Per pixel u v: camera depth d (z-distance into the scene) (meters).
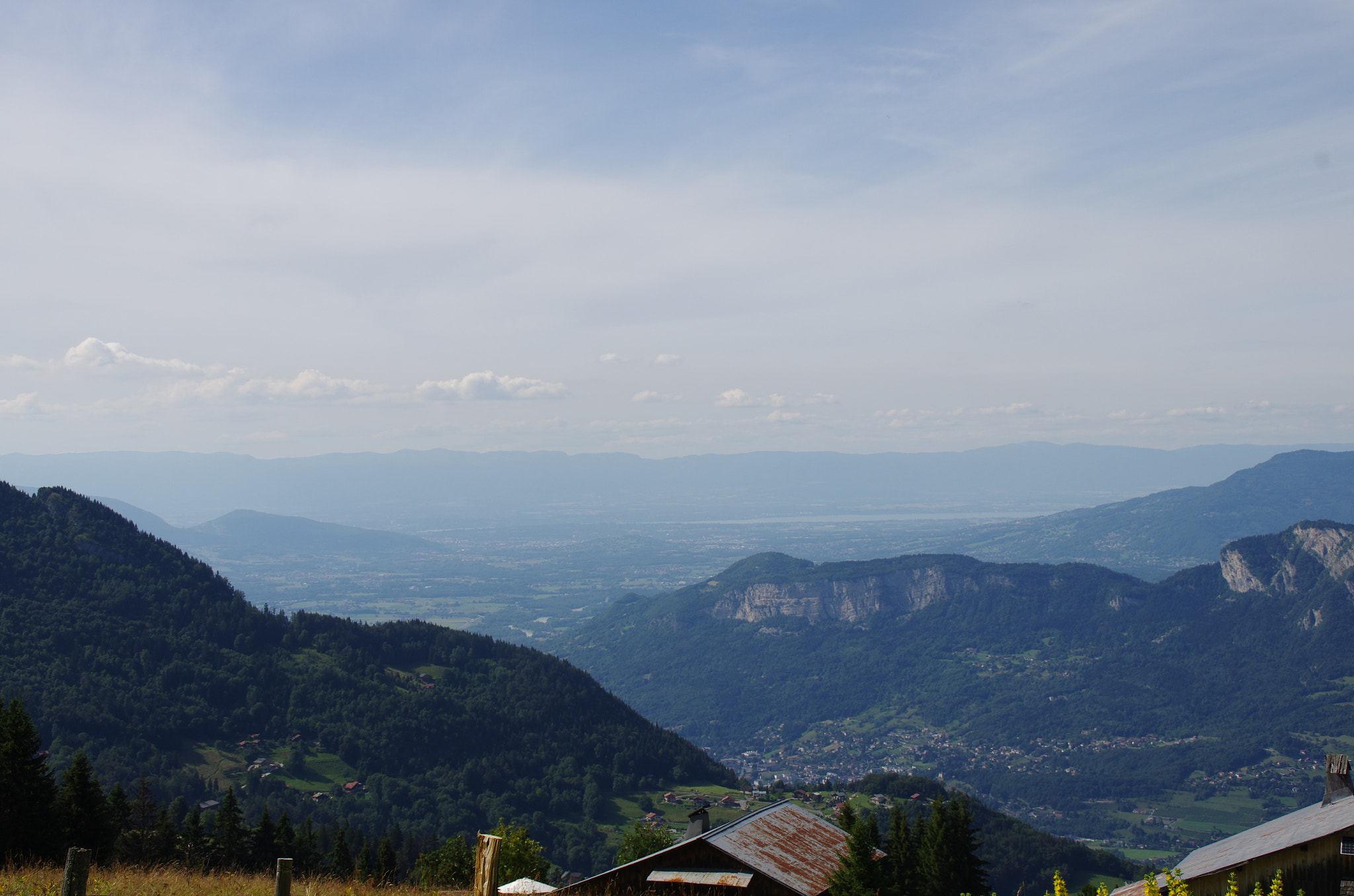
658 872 36.62
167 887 28.30
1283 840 35.88
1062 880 18.28
